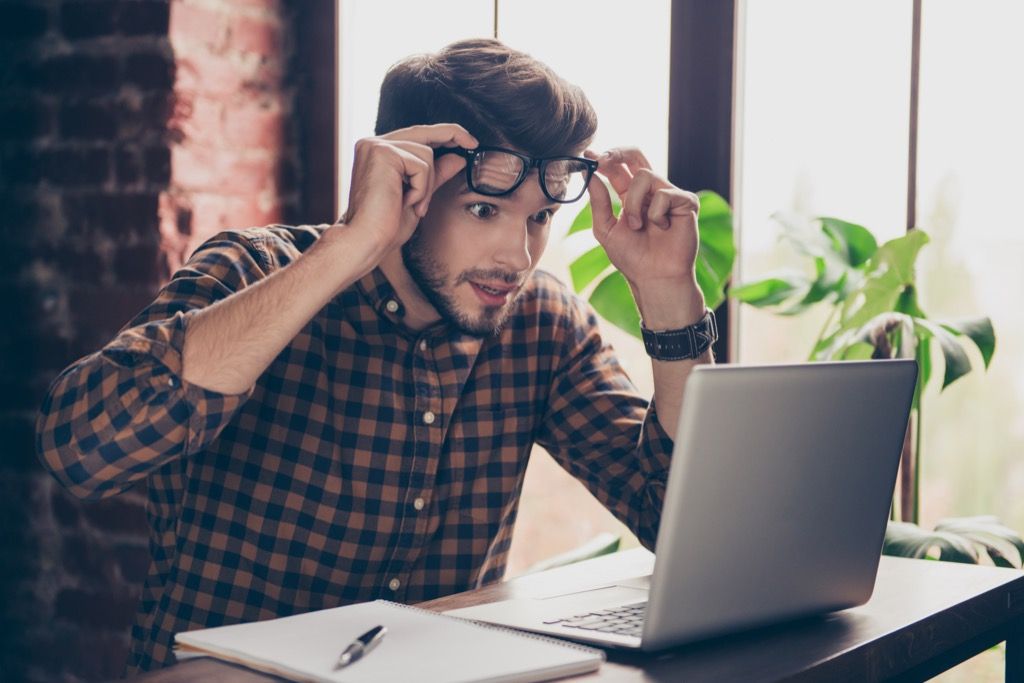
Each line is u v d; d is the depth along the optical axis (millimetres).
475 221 1279
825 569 1055
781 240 1853
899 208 1910
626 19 2105
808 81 1970
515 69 1299
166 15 2150
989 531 1652
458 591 1425
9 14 2303
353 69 2400
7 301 2334
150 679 839
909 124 1894
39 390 2314
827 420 1010
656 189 1404
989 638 1239
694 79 2027
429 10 2312
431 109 1299
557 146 1296
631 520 1436
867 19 1918
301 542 1333
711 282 1860
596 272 1974
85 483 1111
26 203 2309
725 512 943
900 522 1826
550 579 1299
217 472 1326
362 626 953
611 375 1549
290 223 2408
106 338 2240
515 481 1479
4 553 2359
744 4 2012
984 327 1727
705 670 908
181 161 2176
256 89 2324
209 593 1319
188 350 1073
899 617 1095
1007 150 1820
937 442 1904
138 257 2193
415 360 1366
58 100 2266
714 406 910
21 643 2355
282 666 840
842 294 1823
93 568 2270
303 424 1342
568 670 875
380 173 1152
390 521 1357
